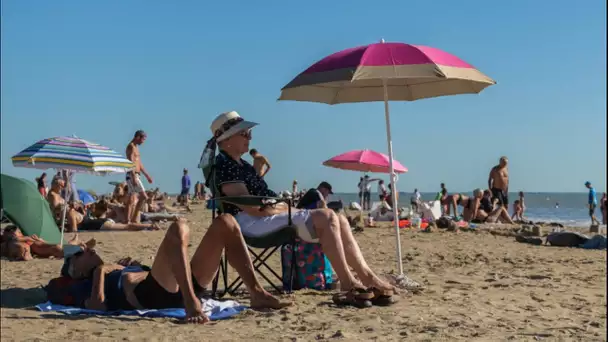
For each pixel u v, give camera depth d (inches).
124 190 571.2
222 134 221.6
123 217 567.2
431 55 226.8
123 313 201.0
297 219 218.2
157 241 460.1
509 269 325.4
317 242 233.5
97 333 174.1
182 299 202.5
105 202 616.4
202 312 188.9
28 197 342.3
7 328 180.4
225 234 199.2
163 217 668.1
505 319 196.4
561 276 298.2
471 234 556.7
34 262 342.0
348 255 218.1
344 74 219.3
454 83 273.0
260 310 204.2
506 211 714.2
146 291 201.6
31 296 241.3
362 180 1110.4
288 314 197.3
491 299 231.6
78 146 378.6
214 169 223.0
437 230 590.6
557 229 677.3
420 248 434.6
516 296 239.9
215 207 228.5
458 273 307.7
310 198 258.2
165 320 191.6
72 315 200.8
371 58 223.9
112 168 384.8
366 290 211.5
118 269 213.6
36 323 187.8
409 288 247.9
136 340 165.9
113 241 456.4
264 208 223.1
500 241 491.5
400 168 604.7
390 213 724.0
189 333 173.9
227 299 229.8
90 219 549.6
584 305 224.5
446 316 198.1
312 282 244.8
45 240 358.0
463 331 177.8
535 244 475.5
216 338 168.1
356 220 616.4
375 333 174.1
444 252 409.1
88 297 210.7
